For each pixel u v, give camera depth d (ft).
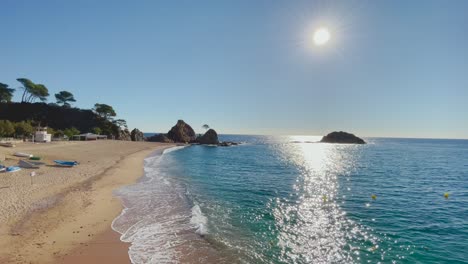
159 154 198.49
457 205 64.28
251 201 65.21
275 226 47.67
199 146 347.56
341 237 43.16
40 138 189.37
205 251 36.78
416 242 41.39
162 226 45.70
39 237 38.27
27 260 31.78
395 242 41.34
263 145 412.36
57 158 118.93
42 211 48.96
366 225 49.08
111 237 40.11
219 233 43.52
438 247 39.60
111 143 248.73
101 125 326.24
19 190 61.67
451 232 45.96
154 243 38.81
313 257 36.04
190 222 47.93
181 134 405.59
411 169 134.41
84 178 81.46
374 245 40.19
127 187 75.20
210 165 141.18
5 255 32.48
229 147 342.44
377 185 90.22
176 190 73.92
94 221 46.26
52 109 310.45
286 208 59.67
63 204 53.88
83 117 325.42
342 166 146.72
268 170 126.41
